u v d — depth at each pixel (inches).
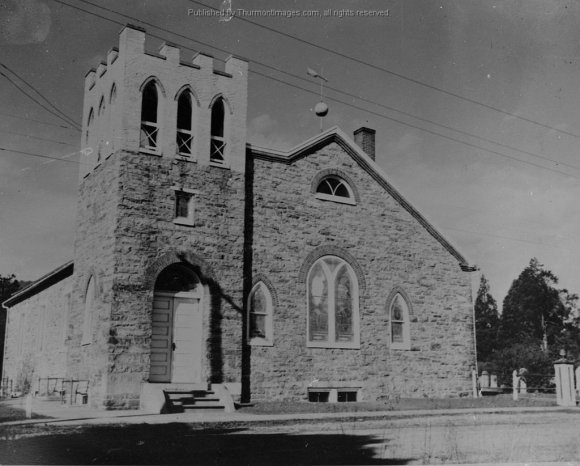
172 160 799.1
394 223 1021.2
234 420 598.5
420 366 999.0
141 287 746.2
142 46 796.6
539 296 2171.5
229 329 808.3
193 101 834.8
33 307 1192.8
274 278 884.0
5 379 1318.9
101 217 789.9
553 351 1927.9
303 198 932.0
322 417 644.7
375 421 657.0
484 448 481.7
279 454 444.1
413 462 419.2
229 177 844.0
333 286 938.1
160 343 773.3
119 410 699.4
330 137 973.2
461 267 1087.0
